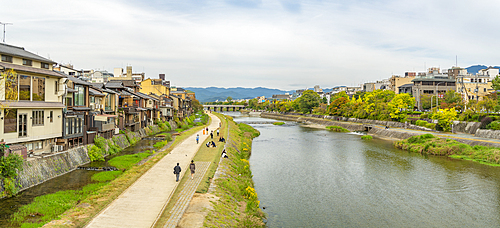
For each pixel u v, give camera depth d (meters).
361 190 34.53
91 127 42.19
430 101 105.25
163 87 93.44
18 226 19.03
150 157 41.34
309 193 33.28
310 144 68.44
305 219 26.33
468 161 48.25
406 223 25.95
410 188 35.22
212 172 31.67
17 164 25.02
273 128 112.06
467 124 69.25
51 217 20.36
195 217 19.66
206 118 131.00
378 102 107.62
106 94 50.19
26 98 29.61
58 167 31.62
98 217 19.06
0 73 26.25
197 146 49.34
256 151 59.00
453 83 116.69
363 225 25.44
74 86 37.84
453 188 35.06
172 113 92.56
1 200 23.61
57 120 33.66
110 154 43.25
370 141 73.50
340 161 49.47
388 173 41.78
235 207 24.39
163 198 22.98
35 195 24.97
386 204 30.22
